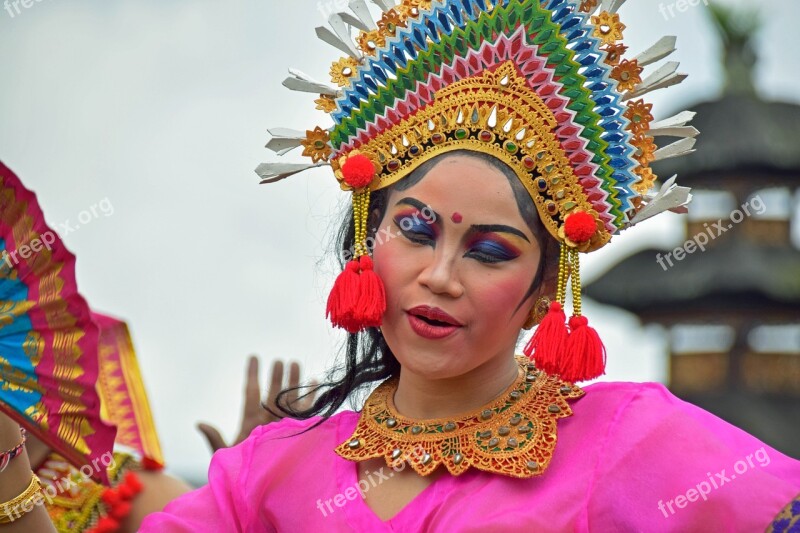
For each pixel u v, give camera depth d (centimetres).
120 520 453
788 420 1736
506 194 314
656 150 328
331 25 341
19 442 346
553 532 297
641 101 327
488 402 323
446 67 322
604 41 327
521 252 315
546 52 321
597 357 312
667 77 327
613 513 298
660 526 294
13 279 346
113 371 492
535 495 303
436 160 319
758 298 1797
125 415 485
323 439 339
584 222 316
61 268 345
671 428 303
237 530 335
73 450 347
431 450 316
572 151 320
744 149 1798
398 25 336
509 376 328
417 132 322
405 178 321
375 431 327
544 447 309
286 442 343
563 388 323
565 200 320
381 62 331
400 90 326
